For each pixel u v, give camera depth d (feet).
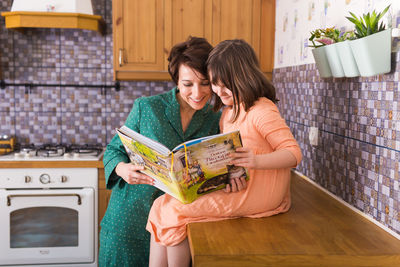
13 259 8.48
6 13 8.55
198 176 4.00
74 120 10.11
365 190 4.80
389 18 4.20
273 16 8.50
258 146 4.27
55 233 8.54
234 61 4.19
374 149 4.59
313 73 6.26
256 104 4.27
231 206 4.27
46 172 8.41
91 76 10.03
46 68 9.95
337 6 5.41
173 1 8.45
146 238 5.77
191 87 4.76
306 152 6.66
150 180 4.69
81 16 8.64
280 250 3.64
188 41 4.83
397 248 3.77
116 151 5.64
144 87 10.12
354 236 4.06
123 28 8.48
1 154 9.10
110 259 5.84
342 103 5.33
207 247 3.65
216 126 5.84
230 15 8.50
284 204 4.80
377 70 4.15
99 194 8.55
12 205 8.37
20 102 9.98
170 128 5.48
